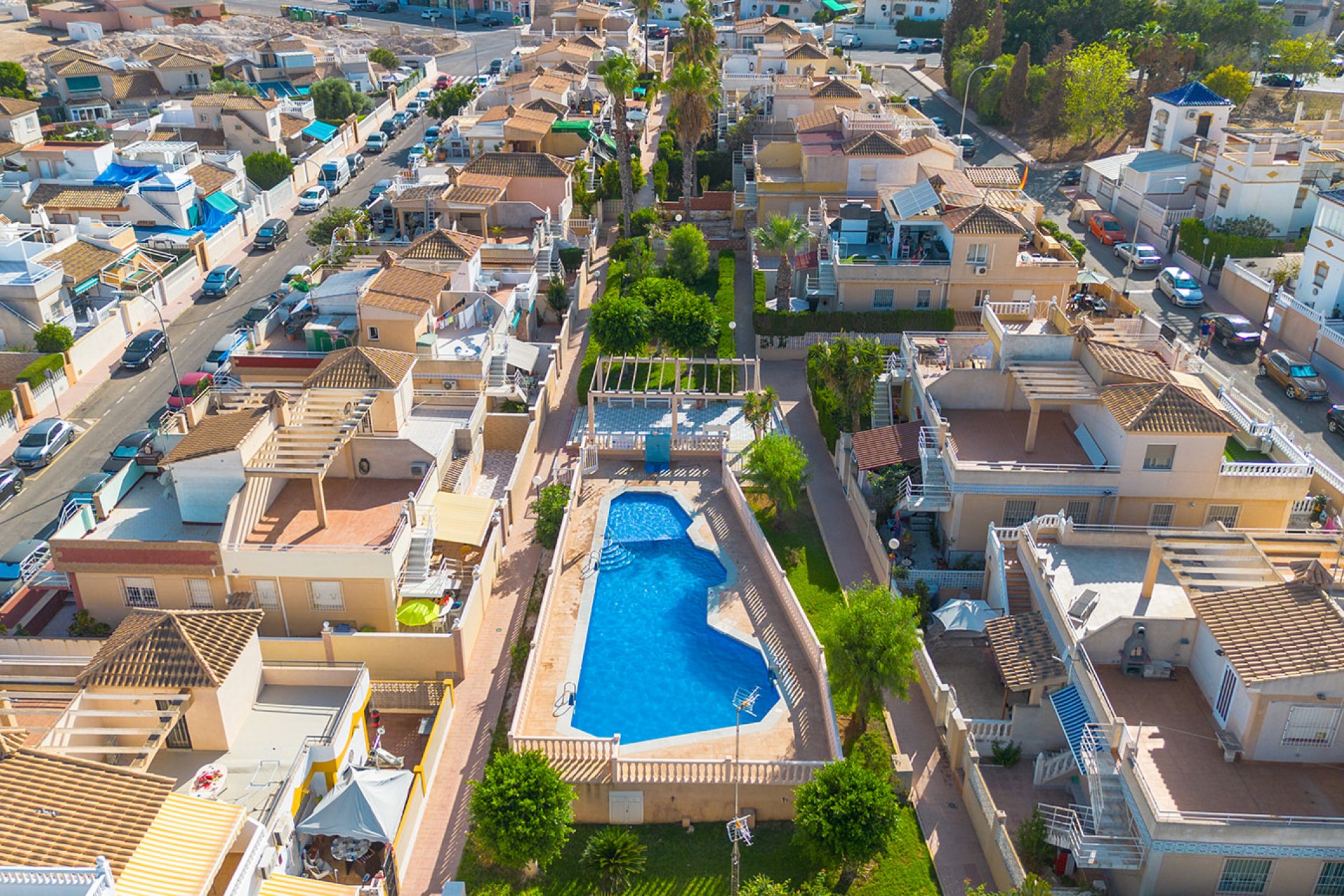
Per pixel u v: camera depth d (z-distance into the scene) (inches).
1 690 1568.7
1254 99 4493.1
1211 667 1473.9
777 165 3479.3
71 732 1373.0
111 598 1802.4
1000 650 1615.4
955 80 5027.1
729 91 4436.5
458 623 1754.4
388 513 1932.8
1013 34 5093.5
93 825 1125.1
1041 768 1531.7
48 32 6397.6
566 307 3034.0
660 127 4899.1
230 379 2508.6
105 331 2910.9
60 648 1760.6
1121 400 1865.2
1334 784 1338.6
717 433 2421.3
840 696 1697.8
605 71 3383.4
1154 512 1877.5
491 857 1423.5
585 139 3961.6
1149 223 3444.9
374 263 2910.9
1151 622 1523.1
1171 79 4190.5
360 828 1375.5
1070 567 1728.6
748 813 1512.1
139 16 6525.6
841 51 5260.8
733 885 1357.0
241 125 4227.4
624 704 1707.7
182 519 1876.2
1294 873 1263.5
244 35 6451.8
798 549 2073.1
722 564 2046.0
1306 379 2529.5
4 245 2903.5
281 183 4025.6
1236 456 2193.7
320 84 4921.3
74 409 2657.5
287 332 2696.9
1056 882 1373.0
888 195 2999.5
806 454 2395.4
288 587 1787.6
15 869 1025.5
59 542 1758.1
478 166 3368.6
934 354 2347.4
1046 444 2020.2
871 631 1553.9
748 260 3417.8
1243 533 1644.9
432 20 7190.0
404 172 4170.8
